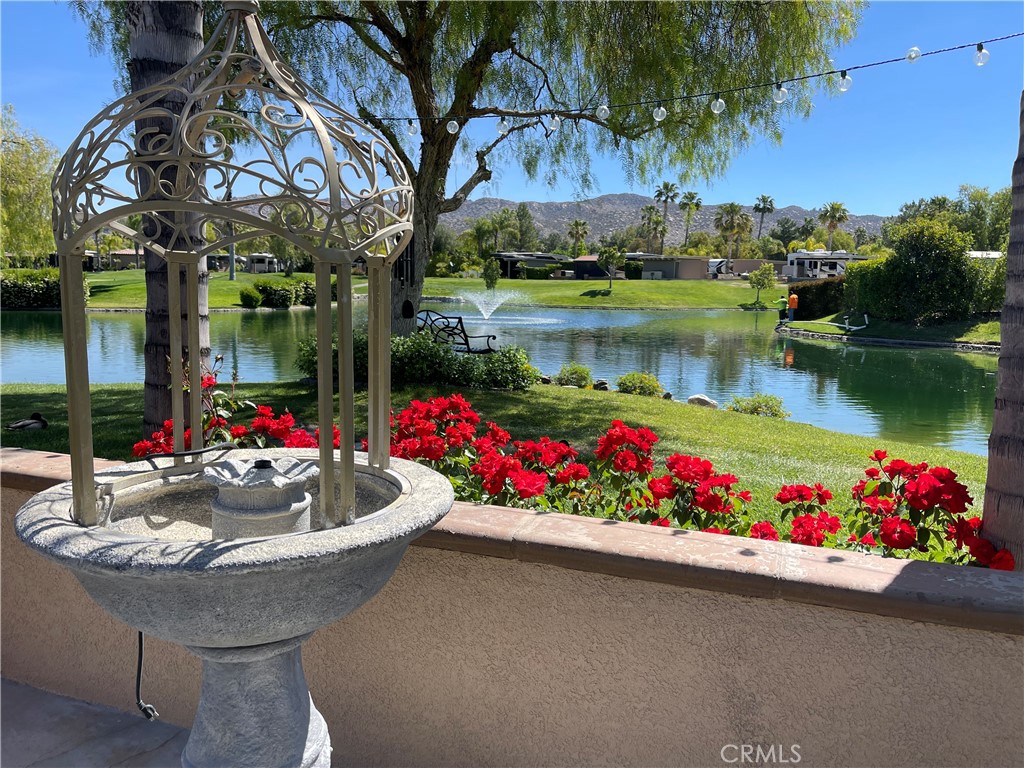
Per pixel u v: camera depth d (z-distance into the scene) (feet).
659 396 34.19
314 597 4.12
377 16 27.91
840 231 256.32
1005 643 4.30
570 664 5.30
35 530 4.25
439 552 5.60
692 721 5.02
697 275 211.41
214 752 4.86
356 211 4.39
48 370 42.16
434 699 5.80
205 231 9.59
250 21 4.65
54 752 6.56
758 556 4.85
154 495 5.69
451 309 109.60
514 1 25.16
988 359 59.00
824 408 35.83
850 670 4.62
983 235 117.08
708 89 25.86
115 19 23.99
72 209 4.45
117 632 7.11
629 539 5.16
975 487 16.67
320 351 4.39
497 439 8.65
